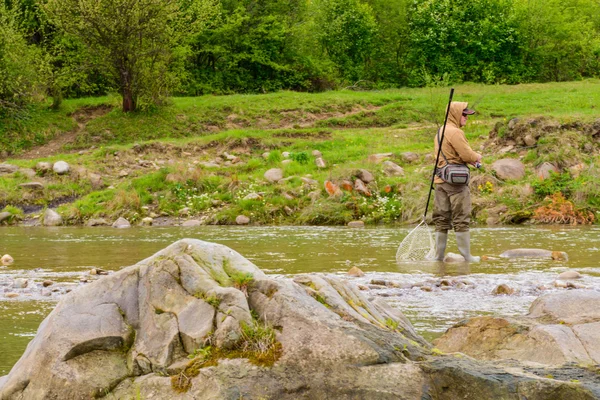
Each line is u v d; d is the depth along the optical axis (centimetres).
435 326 593
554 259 1049
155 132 2805
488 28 4528
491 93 3331
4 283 858
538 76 4719
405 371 371
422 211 1697
